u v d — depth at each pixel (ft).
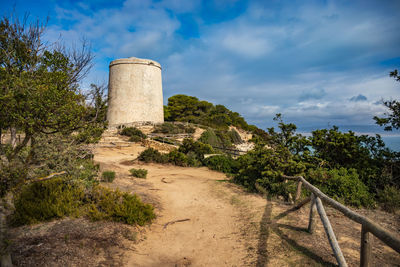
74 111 11.55
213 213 19.74
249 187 26.35
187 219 18.33
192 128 121.29
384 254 10.92
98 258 10.87
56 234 12.37
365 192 19.84
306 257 11.14
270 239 13.48
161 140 83.61
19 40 10.47
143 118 124.16
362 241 8.90
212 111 173.88
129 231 14.40
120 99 122.42
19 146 11.44
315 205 13.80
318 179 21.84
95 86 14.39
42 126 10.94
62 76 10.77
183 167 47.88
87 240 12.25
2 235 8.45
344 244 12.04
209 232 15.85
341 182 20.75
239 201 22.31
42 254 10.27
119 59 124.16
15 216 12.87
